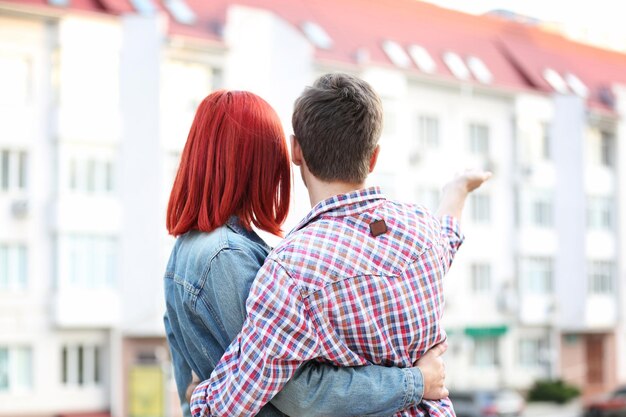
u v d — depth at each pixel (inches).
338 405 87.7
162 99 1191.6
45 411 1128.8
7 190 1122.7
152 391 1170.0
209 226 96.3
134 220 1175.6
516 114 1610.5
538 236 1622.8
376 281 88.7
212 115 98.7
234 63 1270.9
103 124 1164.5
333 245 89.1
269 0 1440.7
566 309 1657.2
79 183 1152.8
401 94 1451.8
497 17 1744.6
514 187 1608.0
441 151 1504.7
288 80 1314.0
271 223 99.7
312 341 86.5
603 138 1754.4
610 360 1736.0
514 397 1274.6
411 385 89.2
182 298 95.3
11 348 1116.5
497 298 1572.3
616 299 1740.9
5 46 1123.9
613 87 1772.9
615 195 1755.7
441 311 93.2
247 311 88.7
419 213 94.8
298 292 87.5
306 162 93.5
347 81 93.2
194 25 1272.1
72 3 1179.9
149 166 1181.7
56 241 1136.8
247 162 98.3
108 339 1170.6
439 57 1562.5
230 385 87.0
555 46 1823.3
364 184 93.8
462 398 1273.4
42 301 1132.5
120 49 1179.3
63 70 1146.0
